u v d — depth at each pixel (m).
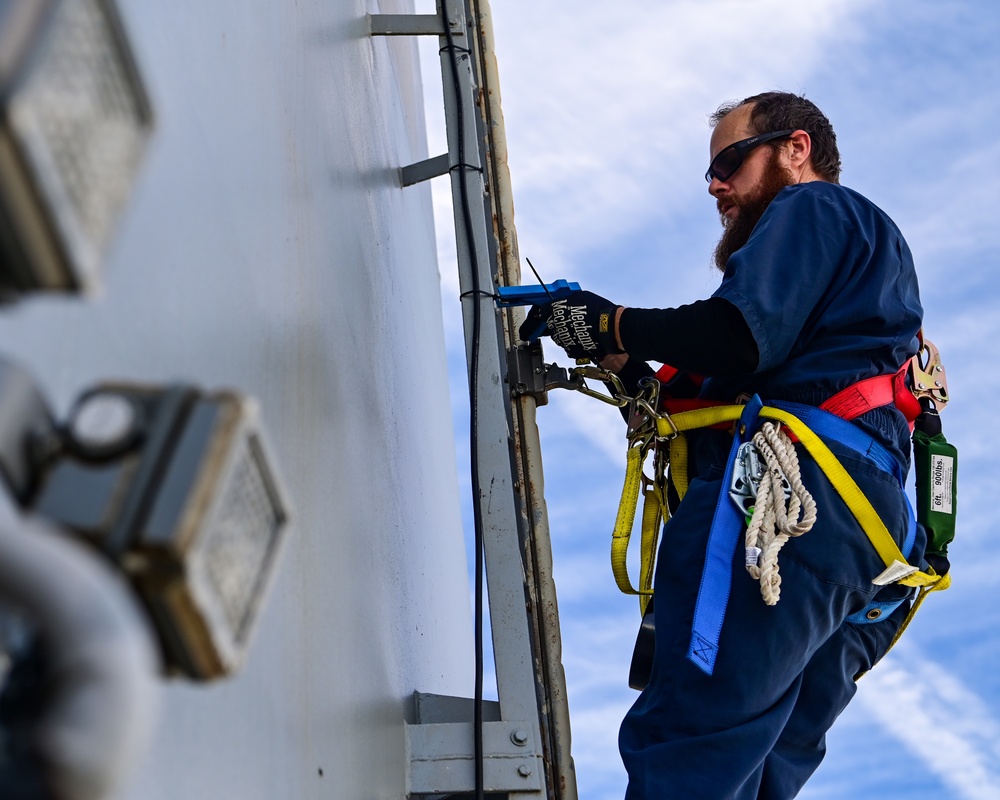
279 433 1.38
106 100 0.56
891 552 1.85
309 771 1.35
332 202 1.98
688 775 1.74
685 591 1.89
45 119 0.50
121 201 0.58
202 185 1.18
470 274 2.46
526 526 2.30
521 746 2.00
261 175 1.45
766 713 1.82
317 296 1.72
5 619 0.51
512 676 2.08
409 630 2.42
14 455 0.57
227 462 0.59
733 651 1.80
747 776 1.77
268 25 1.62
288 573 1.35
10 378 0.58
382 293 2.58
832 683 2.05
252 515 0.65
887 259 2.05
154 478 0.58
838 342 1.98
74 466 0.58
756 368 1.92
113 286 0.90
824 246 1.99
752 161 2.34
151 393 0.61
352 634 1.70
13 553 0.47
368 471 2.04
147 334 0.97
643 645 2.04
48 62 0.50
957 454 2.19
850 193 2.14
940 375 2.17
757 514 1.81
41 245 0.52
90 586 0.47
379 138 2.88
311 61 1.95
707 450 2.06
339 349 1.86
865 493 1.90
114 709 0.46
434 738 2.02
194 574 0.57
